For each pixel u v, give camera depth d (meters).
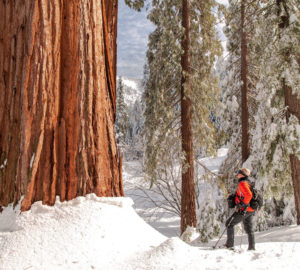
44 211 4.00
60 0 4.46
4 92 4.51
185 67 11.91
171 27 11.35
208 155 12.09
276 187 9.20
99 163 4.43
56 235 3.76
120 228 4.07
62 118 4.32
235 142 16.33
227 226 5.03
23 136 4.17
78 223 3.93
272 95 9.95
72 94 4.41
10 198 4.17
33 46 4.28
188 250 3.84
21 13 4.46
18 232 3.78
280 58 8.53
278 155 9.12
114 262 3.58
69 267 3.41
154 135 11.98
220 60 12.80
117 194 4.62
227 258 3.80
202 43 12.08
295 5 8.86
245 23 12.03
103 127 4.64
